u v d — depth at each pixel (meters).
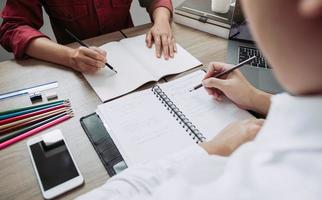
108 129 0.61
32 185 0.52
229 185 0.27
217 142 0.50
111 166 0.54
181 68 0.79
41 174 0.52
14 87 0.74
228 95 0.67
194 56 0.84
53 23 1.16
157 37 0.90
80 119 0.64
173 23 1.01
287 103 0.25
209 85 0.69
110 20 1.17
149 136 0.59
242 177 0.27
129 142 0.58
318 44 0.19
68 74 0.78
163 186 0.36
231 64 0.76
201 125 0.61
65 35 1.15
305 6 0.19
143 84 0.74
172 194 0.32
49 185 0.51
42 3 1.08
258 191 0.24
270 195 0.23
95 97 0.70
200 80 0.74
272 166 0.25
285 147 0.24
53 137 0.59
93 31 1.16
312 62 0.20
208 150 0.48
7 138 0.60
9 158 0.56
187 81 0.73
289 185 0.23
